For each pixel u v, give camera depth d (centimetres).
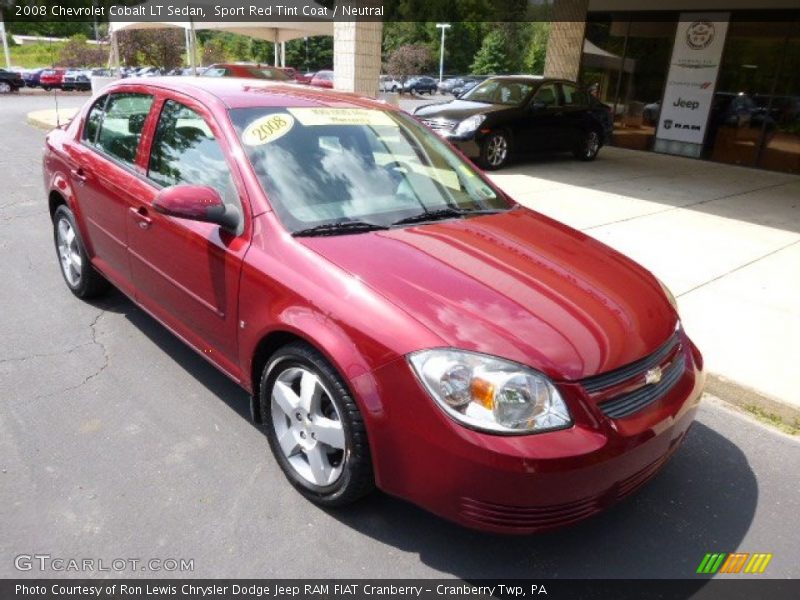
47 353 389
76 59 3991
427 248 280
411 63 5712
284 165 306
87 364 378
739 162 1354
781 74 1267
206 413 335
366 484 250
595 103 1264
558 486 215
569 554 256
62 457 294
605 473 223
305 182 304
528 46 6688
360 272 254
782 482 311
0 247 586
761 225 772
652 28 1447
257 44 6350
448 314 235
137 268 370
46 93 3262
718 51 1345
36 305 459
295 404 269
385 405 229
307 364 256
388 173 333
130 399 344
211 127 322
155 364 382
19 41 5700
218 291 300
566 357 226
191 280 319
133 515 262
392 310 236
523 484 213
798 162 1270
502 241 301
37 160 1052
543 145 1173
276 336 273
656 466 254
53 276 517
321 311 248
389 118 373
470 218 325
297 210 290
